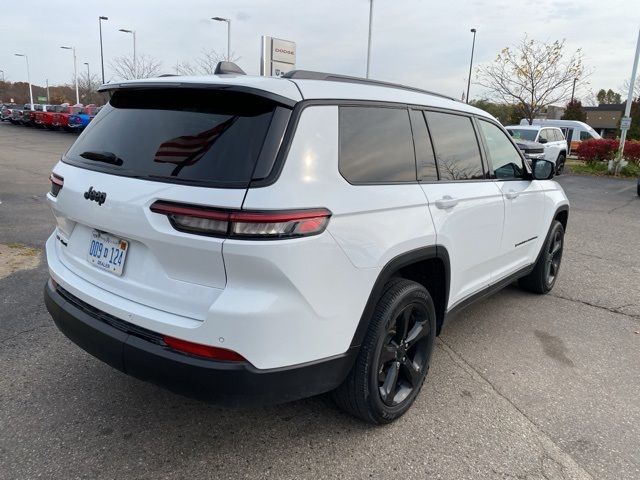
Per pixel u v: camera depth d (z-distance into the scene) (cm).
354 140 260
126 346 238
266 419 297
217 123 236
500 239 394
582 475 260
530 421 305
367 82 292
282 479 250
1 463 253
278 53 1266
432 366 368
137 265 243
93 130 291
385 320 269
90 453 263
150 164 241
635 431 299
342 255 238
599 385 350
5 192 1009
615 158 1923
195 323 222
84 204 260
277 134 224
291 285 220
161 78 264
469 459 269
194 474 251
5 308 431
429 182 309
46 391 316
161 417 296
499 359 383
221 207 211
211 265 217
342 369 254
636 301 518
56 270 290
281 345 225
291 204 217
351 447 275
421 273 327
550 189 492
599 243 784
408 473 257
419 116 315
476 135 376
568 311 485
